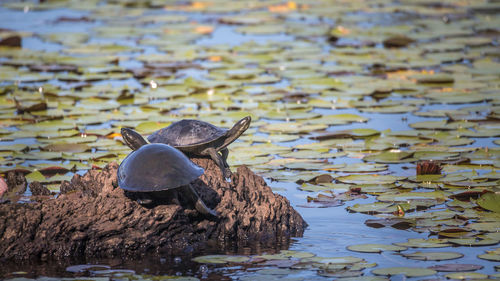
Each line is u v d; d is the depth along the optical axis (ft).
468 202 36.35
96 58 74.23
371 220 34.35
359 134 49.14
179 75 67.67
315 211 35.94
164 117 53.31
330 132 49.85
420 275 27.27
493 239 31.27
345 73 68.33
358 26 91.40
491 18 95.61
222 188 34.22
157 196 31.71
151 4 110.22
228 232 32.60
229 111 55.16
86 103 57.57
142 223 31.30
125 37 85.97
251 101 58.49
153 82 62.44
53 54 76.02
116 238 31.04
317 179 40.63
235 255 30.50
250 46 80.59
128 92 60.90
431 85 63.00
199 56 75.15
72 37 84.53
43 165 42.78
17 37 80.07
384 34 86.12
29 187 39.29
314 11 101.35
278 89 62.13
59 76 66.28
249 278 27.63
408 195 37.42
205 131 35.29
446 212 34.83
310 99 59.26
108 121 52.70
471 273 27.61
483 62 70.95
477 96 58.23
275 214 33.68
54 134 49.08
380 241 31.68
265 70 69.62
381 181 39.91
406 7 103.55
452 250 30.22
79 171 42.22
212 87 62.44
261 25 92.27
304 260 29.40
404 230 33.01
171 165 30.94
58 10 104.88
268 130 50.47
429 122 51.24
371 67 71.10
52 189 38.86
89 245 30.99
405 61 72.54
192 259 30.01
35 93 60.54
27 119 52.75
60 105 56.75
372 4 107.55
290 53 76.74
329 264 28.81
